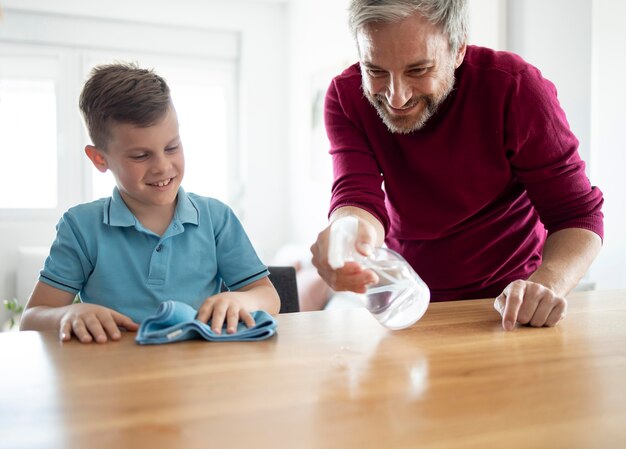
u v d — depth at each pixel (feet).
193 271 4.05
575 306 3.66
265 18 14.29
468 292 4.52
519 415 1.89
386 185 4.50
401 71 3.55
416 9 3.39
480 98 3.99
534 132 3.94
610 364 2.45
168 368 2.35
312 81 12.64
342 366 2.40
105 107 3.72
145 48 13.70
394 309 2.92
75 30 13.08
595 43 5.83
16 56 12.79
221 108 14.65
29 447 1.63
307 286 10.18
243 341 2.79
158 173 3.80
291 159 14.16
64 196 13.21
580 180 4.02
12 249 12.84
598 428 1.79
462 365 2.42
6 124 12.84
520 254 4.58
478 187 4.21
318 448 1.63
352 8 3.63
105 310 3.00
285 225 14.67
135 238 4.00
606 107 5.74
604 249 5.87
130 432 1.73
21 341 2.77
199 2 13.74
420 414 1.89
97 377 2.23
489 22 7.25
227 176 14.82
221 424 1.80
